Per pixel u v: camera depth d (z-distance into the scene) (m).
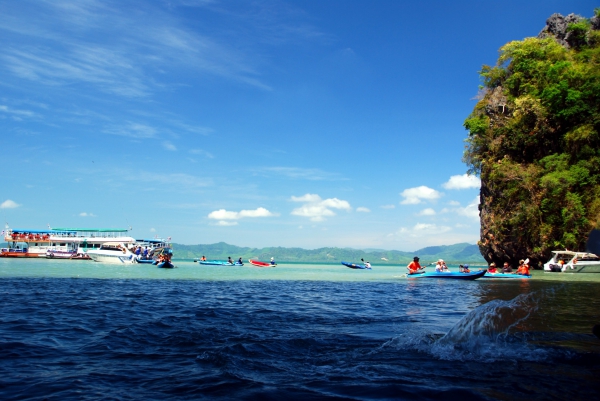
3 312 10.87
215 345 6.98
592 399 4.46
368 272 45.28
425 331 8.30
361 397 4.50
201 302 13.88
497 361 5.93
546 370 5.48
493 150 43.75
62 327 8.66
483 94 48.09
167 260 45.44
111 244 61.44
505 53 45.88
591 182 35.69
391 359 6.08
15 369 5.57
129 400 4.42
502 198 42.19
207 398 4.47
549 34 50.97
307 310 11.94
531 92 42.22
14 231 68.62
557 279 28.09
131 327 8.67
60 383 4.98
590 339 7.16
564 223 36.16
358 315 10.87
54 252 64.06
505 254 43.19
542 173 38.50
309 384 4.93
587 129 36.19
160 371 5.46
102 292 17.00
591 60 41.75
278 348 6.75
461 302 14.37
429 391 4.68
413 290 19.92
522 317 8.94
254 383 4.96
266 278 30.77
